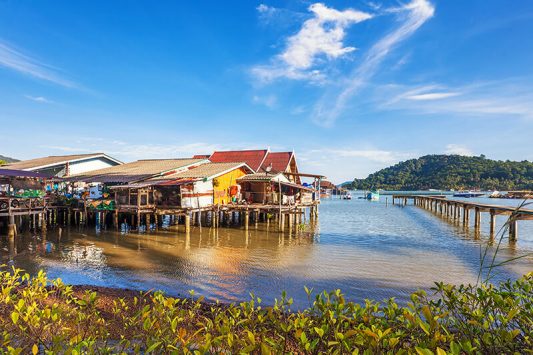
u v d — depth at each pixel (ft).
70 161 112.27
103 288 37.01
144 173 93.86
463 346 10.69
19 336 14.46
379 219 124.98
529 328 13.03
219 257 56.95
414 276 46.55
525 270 50.21
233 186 100.63
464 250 65.05
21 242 67.82
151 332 13.44
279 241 73.15
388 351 11.32
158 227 89.51
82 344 12.34
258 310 16.25
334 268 50.26
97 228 85.81
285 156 131.75
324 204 224.12
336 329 12.47
